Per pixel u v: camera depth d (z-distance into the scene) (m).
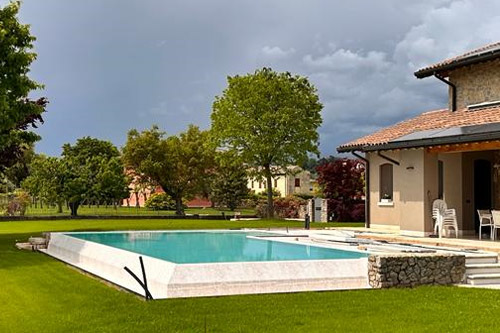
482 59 20.88
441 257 13.32
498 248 15.80
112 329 9.15
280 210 48.25
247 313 10.06
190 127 54.44
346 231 24.47
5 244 23.77
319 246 19.03
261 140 43.56
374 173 24.56
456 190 21.86
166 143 52.97
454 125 20.78
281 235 23.77
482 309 10.37
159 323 9.43
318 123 44.84
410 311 10.22
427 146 19.42
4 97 21.36
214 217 45.00
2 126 22.30
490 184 22.53
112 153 79.56
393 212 23.39
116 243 21.92
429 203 20.89
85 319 9.94
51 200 44.56
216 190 65.94
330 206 40.16
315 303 10.88
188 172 52.41
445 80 23.89
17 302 11.85
